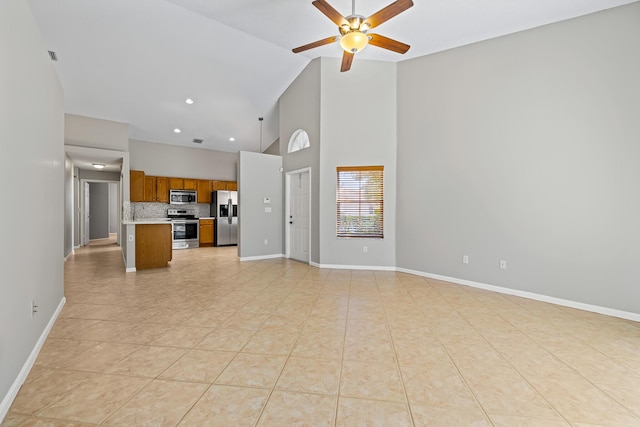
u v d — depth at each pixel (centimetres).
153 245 518
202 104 631
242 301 332
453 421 145
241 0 344
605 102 308
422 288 388
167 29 419
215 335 242
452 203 421
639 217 291
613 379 183
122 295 355
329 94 505
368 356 209
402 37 391
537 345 228
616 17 303
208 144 840
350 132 498
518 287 362
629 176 296
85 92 549
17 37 175
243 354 211
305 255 577
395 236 488
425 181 450
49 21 389
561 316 294
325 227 512
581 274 320
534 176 352
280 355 210
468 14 341
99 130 640
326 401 160
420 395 165
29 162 197
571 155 327
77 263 563
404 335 244
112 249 762
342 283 412
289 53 496
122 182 676
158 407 154
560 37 335
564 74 332
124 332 248
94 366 194
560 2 307
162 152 811
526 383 178
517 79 364
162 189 786
